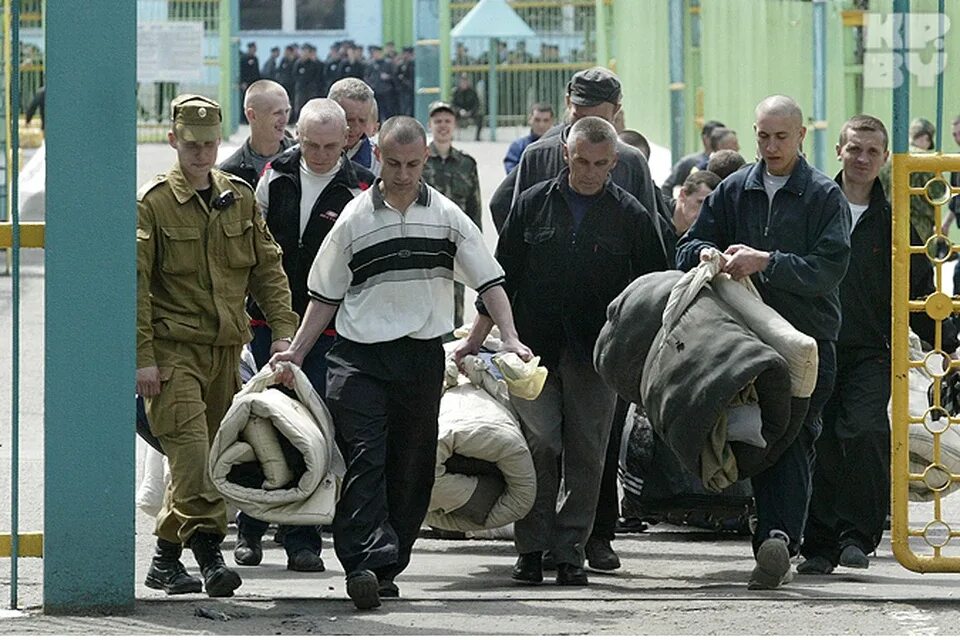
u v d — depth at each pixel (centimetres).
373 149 2066
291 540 1791
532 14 8062
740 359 1522
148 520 2084
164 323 1550
